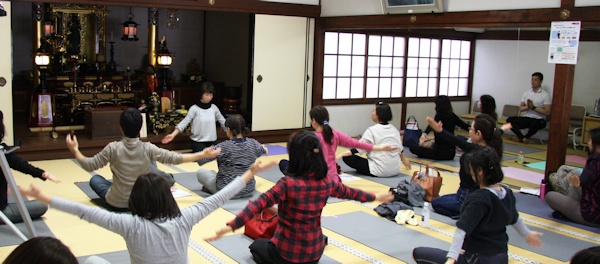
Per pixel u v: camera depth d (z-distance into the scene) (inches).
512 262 156.8
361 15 315.6
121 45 423.8
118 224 95.7
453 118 299.9
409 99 407.8
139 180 98.1
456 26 267.9
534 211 210.1
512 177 266.8
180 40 438.0
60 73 355.6
